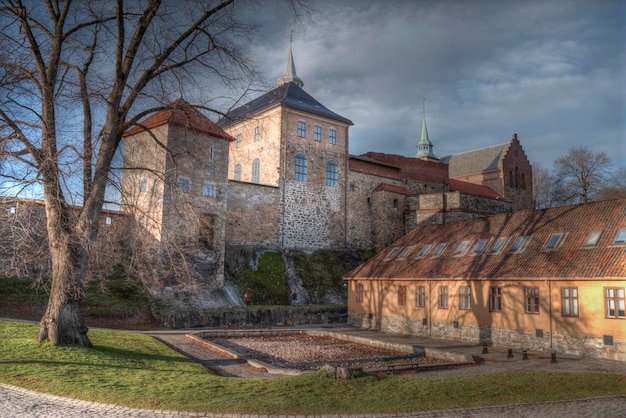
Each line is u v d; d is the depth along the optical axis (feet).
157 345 66.18
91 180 51.72
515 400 37.42
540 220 83.92
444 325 86.99
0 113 48.93
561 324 68.44
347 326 110.52
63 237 51.65
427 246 101.24
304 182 157.79
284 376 46.85
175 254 107.96
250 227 141.59
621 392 40.42
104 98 53.67
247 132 167.63
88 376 41.34
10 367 42.22
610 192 198.08
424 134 331.77
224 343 79.41
